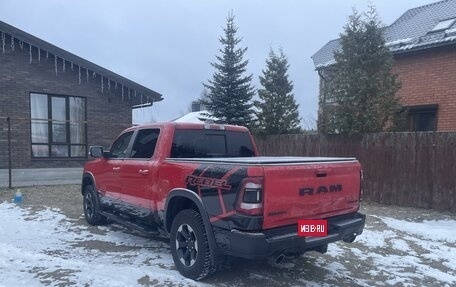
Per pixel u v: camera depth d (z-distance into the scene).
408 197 9.50
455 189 8.74
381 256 5.98
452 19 12.96
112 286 4.52
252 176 4.03
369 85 10.00
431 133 9.09
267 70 14.55
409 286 4.83
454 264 5.71
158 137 5.65
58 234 7.01
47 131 13.74
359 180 5.16
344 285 4.77
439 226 7.81
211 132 5.91
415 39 12.30
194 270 4.68
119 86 14.92
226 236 4.27
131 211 6.12
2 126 12.51
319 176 4.57
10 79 12.72
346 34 10.50
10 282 4.63
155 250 6.05
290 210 4.25
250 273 5.05
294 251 4.33
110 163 6.75
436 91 11.62
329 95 10.95
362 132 10.33
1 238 6.72
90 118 14.37
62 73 13.76
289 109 14.23
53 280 4.70
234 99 16.67
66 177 13.77
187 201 5.04
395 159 9.73
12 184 12.57
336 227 4.67
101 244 6.39
